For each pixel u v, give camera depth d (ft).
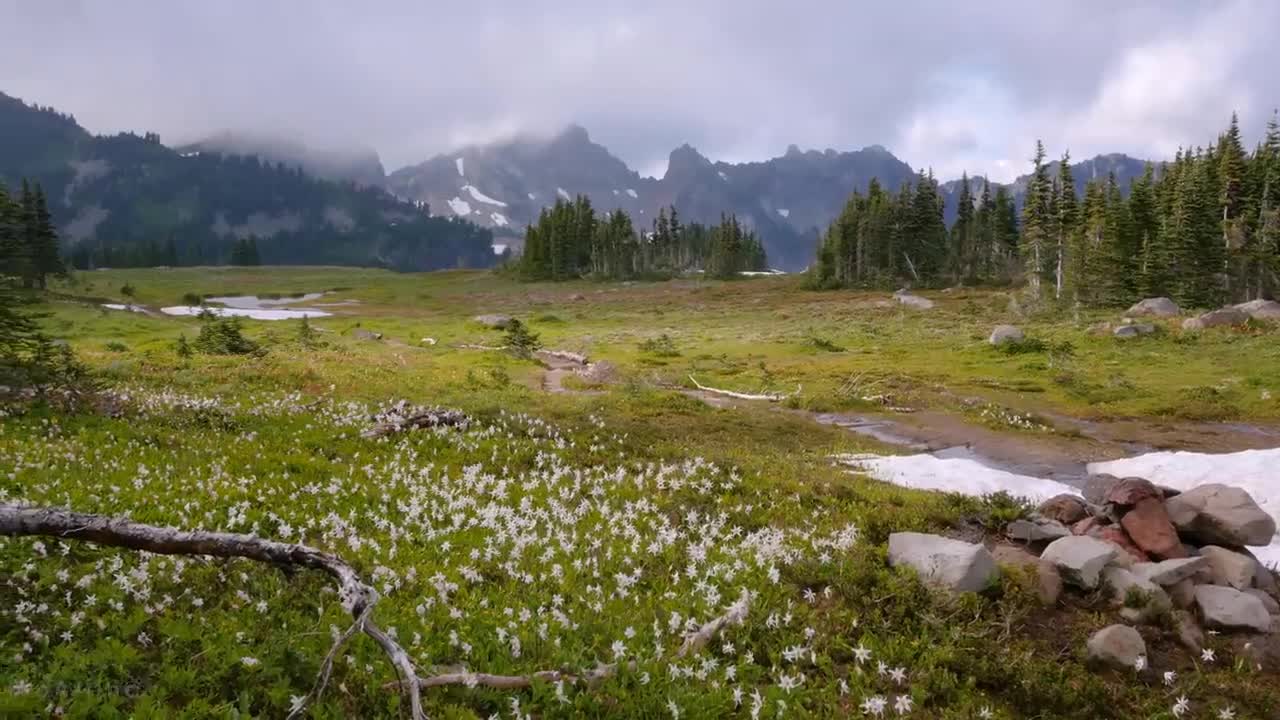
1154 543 36.94
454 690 22.43
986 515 43.96
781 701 23.95
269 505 38.42
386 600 27.78
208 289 452.35
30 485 37.04
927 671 27.14
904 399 109.91
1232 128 270.87
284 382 93.15
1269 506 55.72
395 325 262.26
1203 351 145.07
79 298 293.23
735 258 532.73
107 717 18.94
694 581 33.81
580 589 31.60
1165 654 30.14
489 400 87.76
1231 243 245.45
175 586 27.66
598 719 22.66
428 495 42.83
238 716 19.69
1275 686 28.43
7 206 256.32
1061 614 32.53
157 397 69.46
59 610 24.61
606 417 81.10
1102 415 97.96
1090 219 272.31
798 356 172.24
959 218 404.36
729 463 59.00
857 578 33.83
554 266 524.93
